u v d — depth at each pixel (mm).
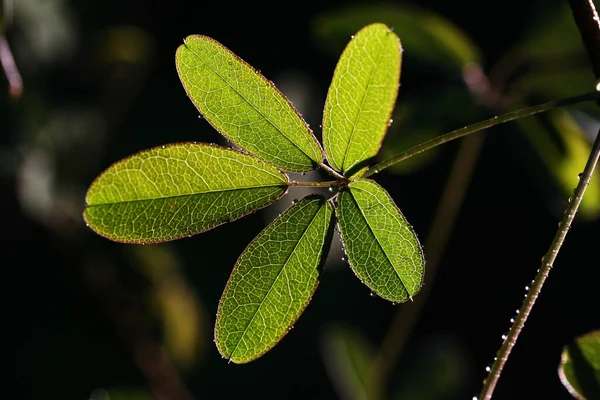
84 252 908
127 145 988
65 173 905
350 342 730
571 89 575
